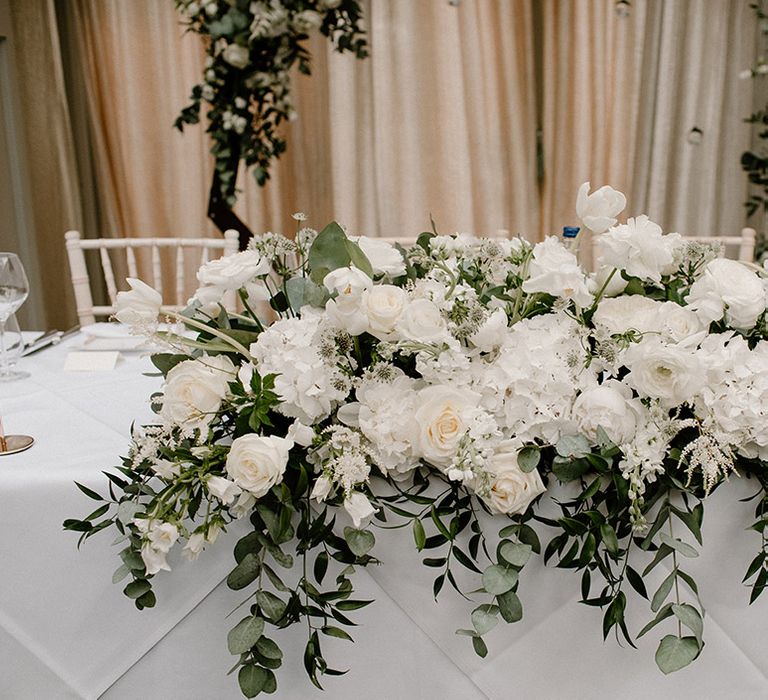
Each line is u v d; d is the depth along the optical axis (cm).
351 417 80
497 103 278
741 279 80
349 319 75
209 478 73
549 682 89
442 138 278
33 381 134
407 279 91
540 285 78
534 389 77
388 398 77
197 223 295
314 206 293
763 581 81
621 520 80
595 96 276
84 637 89
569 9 272
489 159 282
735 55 279
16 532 87
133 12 281
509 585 74
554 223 293
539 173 292
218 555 86
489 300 87
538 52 282
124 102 288
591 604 79
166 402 80
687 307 81
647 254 78
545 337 79
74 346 152
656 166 282
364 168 284
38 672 89
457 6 265
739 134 286
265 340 79
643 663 88
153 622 88
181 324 98
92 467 91
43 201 295
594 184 284
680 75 278
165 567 74
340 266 82
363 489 80
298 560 86
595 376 80
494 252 89
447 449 73
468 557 83
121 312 81
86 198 301
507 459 76
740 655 88
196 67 281
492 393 78
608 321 83
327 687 89
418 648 88
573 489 83
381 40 269
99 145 296
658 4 271
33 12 278
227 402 81
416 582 86
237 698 90
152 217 298
